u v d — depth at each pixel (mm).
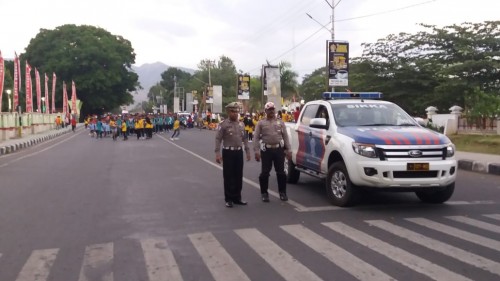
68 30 80750
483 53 28422
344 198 8367
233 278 4996
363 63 34094
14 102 35625
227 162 8703
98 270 5312
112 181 12203
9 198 9828
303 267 5285
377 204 8719
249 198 9531
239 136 8781
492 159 15055
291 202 9047
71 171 14500
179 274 5145
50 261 5652
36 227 7320
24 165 16453
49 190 10828
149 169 14805
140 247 6172
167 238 6590
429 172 7801
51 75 76312
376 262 5410
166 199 9578
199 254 5836
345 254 5723
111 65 80000
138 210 8516
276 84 35500
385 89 32750
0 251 6090
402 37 33844
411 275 4980
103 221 7672
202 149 23328
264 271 5191
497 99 20844
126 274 5172
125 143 29125
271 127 9094
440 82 30703
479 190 10461
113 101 84250
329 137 8945
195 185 11391
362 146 7926
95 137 38188
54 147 26469
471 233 6637
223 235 6691
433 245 6051
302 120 10594
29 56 80875
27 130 39594
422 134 8172
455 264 5309
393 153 7773
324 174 9336
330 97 10125
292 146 10930
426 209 8273
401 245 6062
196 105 83688
